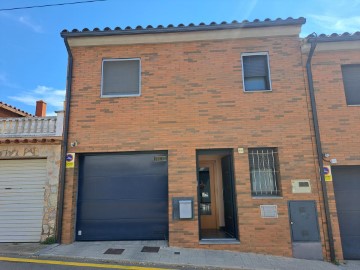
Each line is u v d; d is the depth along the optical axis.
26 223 7.97
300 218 7.35
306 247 7.18
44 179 8.18
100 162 8.16
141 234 7.79
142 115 8.05
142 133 7.96
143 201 7.93
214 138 7.84
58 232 7.57
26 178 8.24
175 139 7.88
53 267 5.89
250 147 7.79
